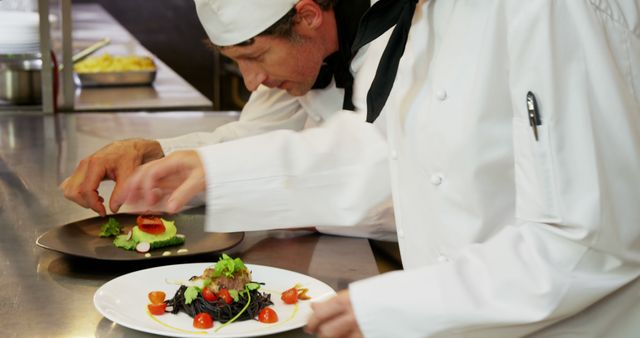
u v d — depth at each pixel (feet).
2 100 10.48
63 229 5.13
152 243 4.87
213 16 5.11
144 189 4.24
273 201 4.33
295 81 5.38
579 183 3.06
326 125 4.58
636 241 3.14
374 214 4.93
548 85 3.09
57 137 8.70
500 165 3.60
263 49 5.17
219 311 3.91
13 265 4.70
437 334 3.12
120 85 13.24
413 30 4.04
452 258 3.76
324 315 3.24
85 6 21.06
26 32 10.36
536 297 3.03
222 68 21.40
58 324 3.86
